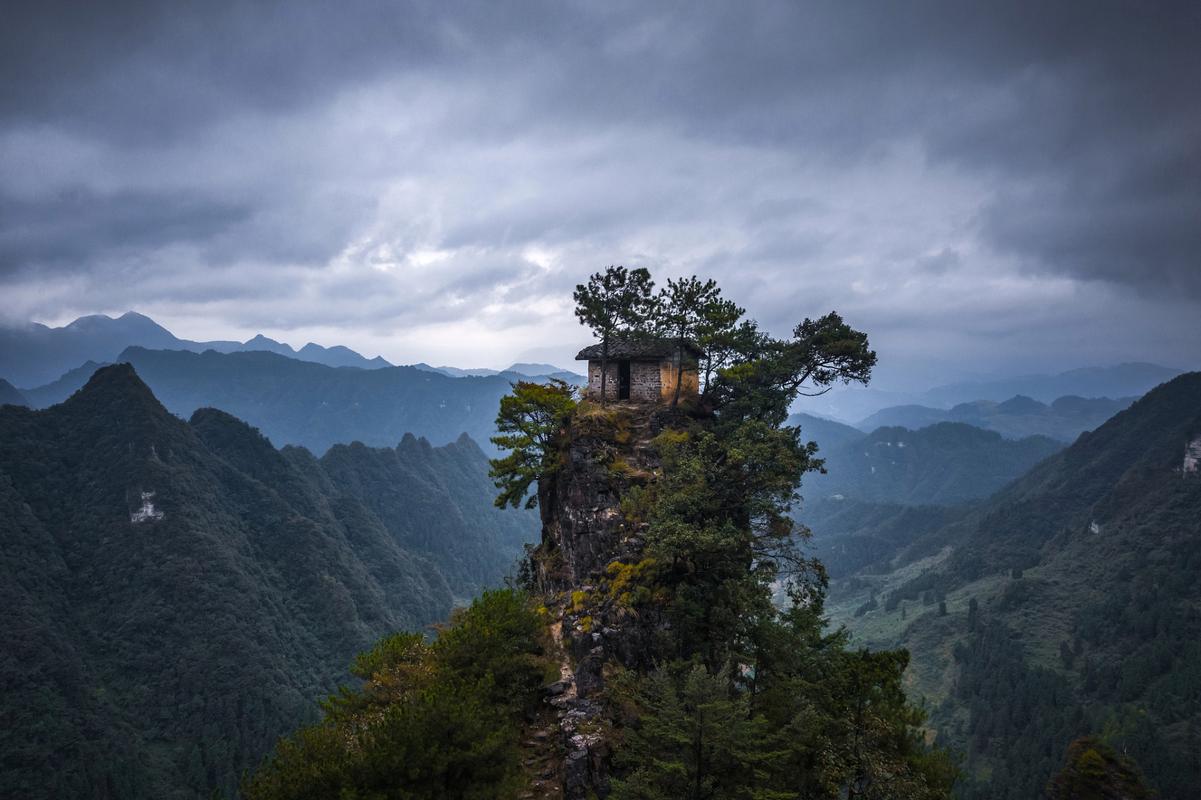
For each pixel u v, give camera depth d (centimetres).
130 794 12550
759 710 2830
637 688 2792
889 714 3098
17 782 12019
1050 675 19812
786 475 3609
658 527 3234
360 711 2620
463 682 2603
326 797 1953
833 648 3184
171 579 18162
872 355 4559
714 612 3089
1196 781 13112
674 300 4497
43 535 18725
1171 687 17338
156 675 16062
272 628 18800
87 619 17225
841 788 2920
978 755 17588
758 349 4716
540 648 3247
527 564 4959
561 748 2741
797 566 3531
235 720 15375
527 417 4703
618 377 5125
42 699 13750
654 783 2375
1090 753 4428
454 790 2097
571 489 4147
